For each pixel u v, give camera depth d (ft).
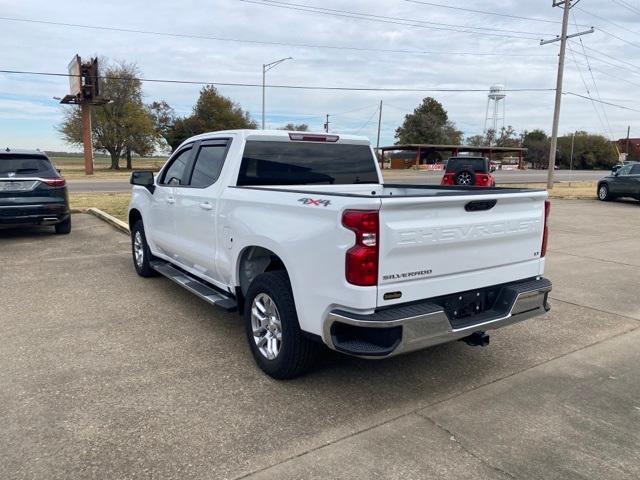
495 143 331.36
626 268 27.32
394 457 9.91
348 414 11.51
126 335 16.24
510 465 9.72
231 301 15.65
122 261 26.99
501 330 17.30
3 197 30.58
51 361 14.14
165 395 12.26
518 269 13.35
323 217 11.14
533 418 11.46
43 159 32.78
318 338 11.60
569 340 16.42
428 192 15.16
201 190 16.71
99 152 181.98
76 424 10.91
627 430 11.02
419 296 11.26
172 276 19.15
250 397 12.23
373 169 18.52
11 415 11.23
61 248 30.40
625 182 67.15
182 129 210.79
